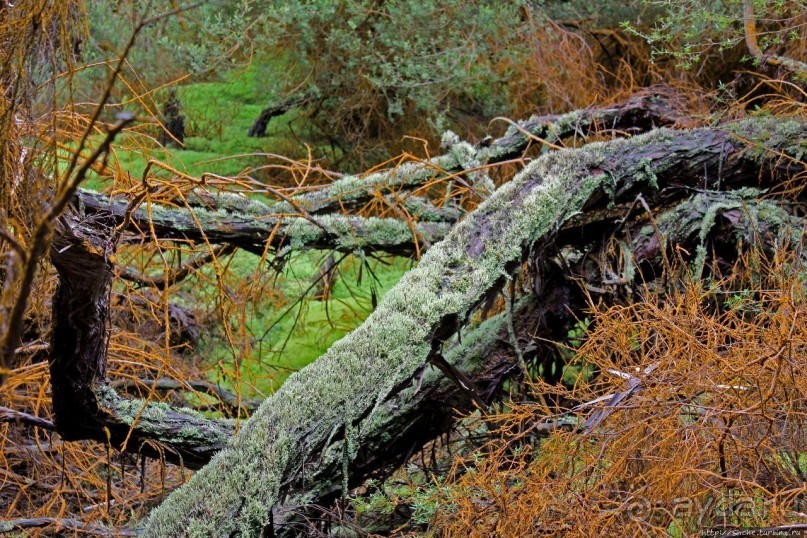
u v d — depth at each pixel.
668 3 3.61
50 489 2.72
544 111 4.91
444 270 2.16
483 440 2.62
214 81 6.31
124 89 5.30
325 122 5.64
